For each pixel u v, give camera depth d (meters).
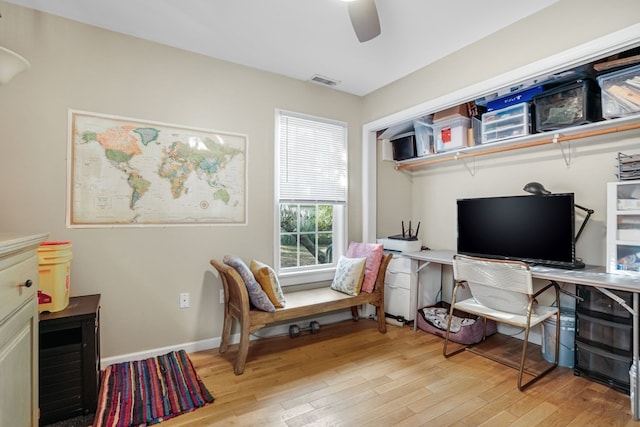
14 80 2.01
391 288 3.36
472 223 2.87
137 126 2.36
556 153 2.62
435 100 2.75
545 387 2.04
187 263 2.55
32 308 1.22
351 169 3.49
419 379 2.14
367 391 2.00
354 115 3.52
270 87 2.95
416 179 3.86
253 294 2.30
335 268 3.36
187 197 2.55
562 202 2.29
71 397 1.73
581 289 2.16
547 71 2.06
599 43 1.81
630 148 2.23
